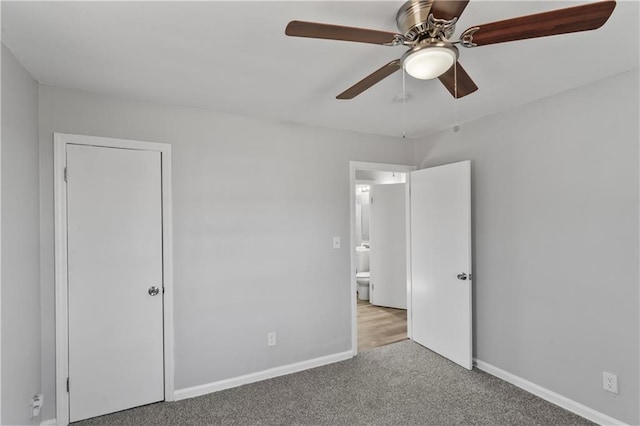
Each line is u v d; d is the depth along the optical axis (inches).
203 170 105.6
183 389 101.4
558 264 94.3
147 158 97.9
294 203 120.6
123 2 53.3
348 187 132.0
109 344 92.1
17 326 69.5
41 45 66.4
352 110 108.8
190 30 62.2
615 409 82.2
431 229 133.6
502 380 109.7
